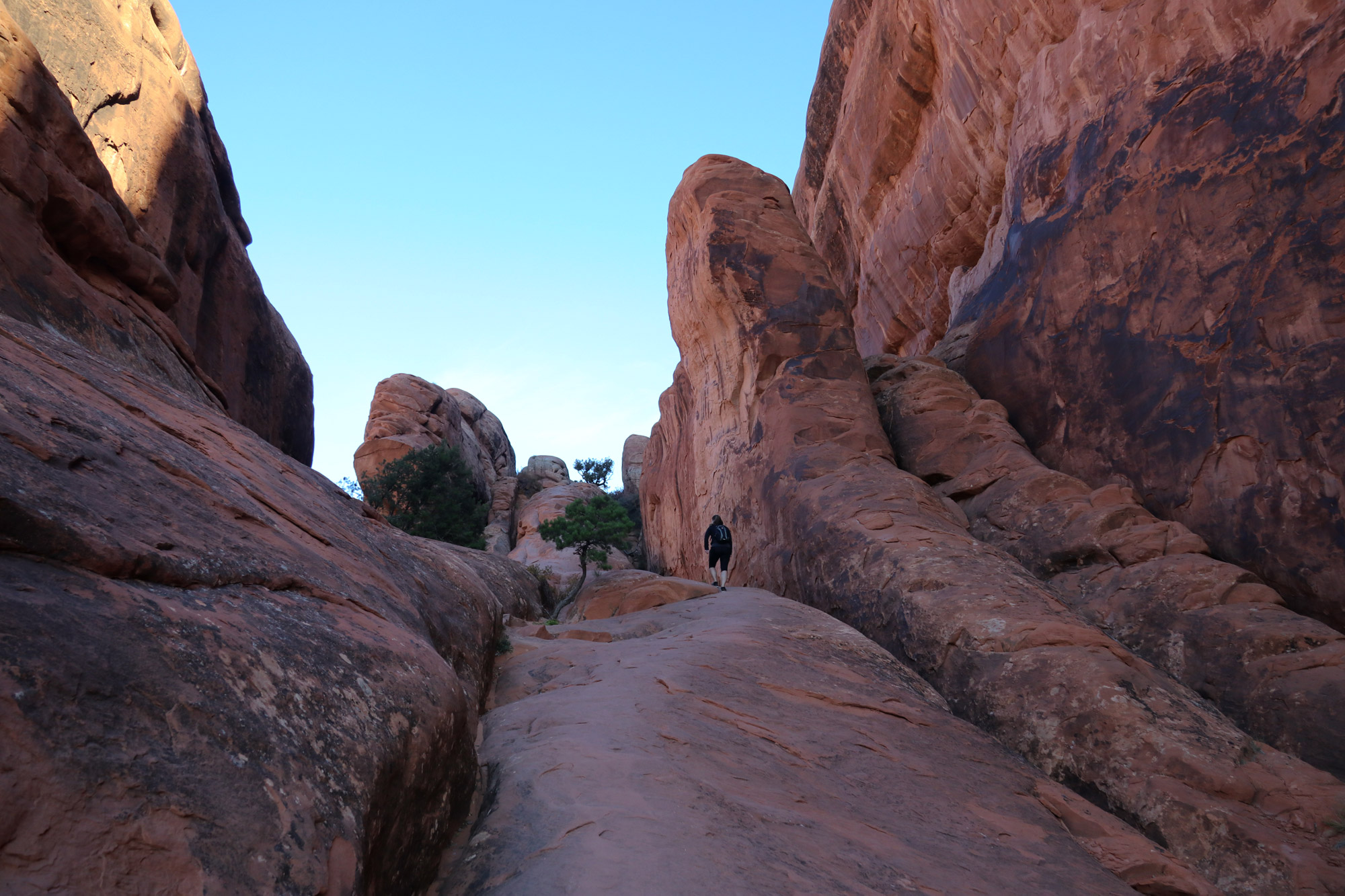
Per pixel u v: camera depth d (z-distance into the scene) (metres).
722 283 17.12
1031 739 7.26
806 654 8.37
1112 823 6.04
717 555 13.25
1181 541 9.84
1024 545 11.24
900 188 25.47
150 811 1.96
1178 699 7.34
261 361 19.23
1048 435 13.27
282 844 2.24
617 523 16.81
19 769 1.75
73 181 8.20
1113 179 12.57
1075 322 12.99
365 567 5.07
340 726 2.92
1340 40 9.52
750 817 4.32
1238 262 10.26
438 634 5.84
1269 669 7.66
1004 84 18.41
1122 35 12.98
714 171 18.84
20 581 2.18
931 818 5.26
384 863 2.99
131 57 13.78
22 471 2.56
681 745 5.30
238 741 2.38
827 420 14.67
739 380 16.86
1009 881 4.53
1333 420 8.84
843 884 3.76
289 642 3.09
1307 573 8.78
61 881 1.69
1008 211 16.86
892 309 27.66
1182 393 10.71
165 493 3.43
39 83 7.77
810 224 35.12
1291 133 9.91
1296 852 5.72
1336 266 9.12
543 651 8.81
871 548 10.70
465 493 27.39
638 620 11.09
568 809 4.02
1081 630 8.13
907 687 8.16
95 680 2.08
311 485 6.28
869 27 24.66
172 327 10.37
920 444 14.64
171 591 2.79
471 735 5.43
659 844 3.63
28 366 3.73
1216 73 11.21
